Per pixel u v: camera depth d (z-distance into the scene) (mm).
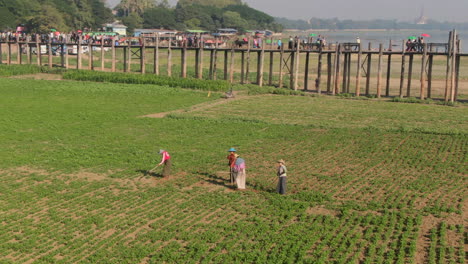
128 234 20438
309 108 51594
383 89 70312
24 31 137500
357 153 33375
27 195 24906
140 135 39094
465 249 18641
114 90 63688
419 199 24016
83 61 107000
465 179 27188
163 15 184375
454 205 23125
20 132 39281
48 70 81875
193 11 199875
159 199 24438
